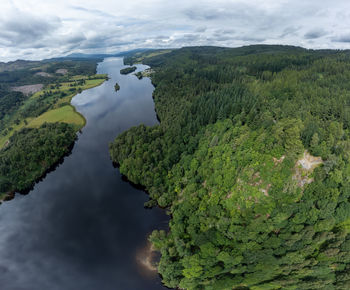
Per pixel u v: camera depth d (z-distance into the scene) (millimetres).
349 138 93438
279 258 65438
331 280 62438
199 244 71938
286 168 71562
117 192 117375
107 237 92500
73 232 95562
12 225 100188
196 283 67000
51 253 87250
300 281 64375
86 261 83938
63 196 116625
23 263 84375
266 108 131250
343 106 130250
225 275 68562
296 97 158750
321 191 68000
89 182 126500
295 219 67438
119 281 76750
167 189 108375
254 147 81625
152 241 84875
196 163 104312
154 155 118188
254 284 67562
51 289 75875
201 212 82188
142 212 103250
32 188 123062
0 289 76188
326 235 64438
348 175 69750
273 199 70438
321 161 74250
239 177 79438
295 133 74562
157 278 76500
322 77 198250
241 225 70688
